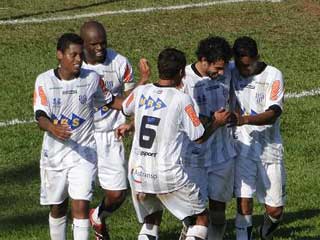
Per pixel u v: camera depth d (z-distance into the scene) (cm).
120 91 3167
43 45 6119
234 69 2941
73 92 2777
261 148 2964
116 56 3153
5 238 3250
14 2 7275
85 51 3112
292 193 3756
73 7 7131
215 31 6462
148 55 5916
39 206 3638
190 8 7025
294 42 6194
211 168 2886
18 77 5438
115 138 3119
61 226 2902
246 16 6794
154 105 2636
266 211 3053
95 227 3150
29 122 4691
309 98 5081
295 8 6950
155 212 2767
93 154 2825
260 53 5944
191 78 2869
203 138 2658
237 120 2762
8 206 3644
